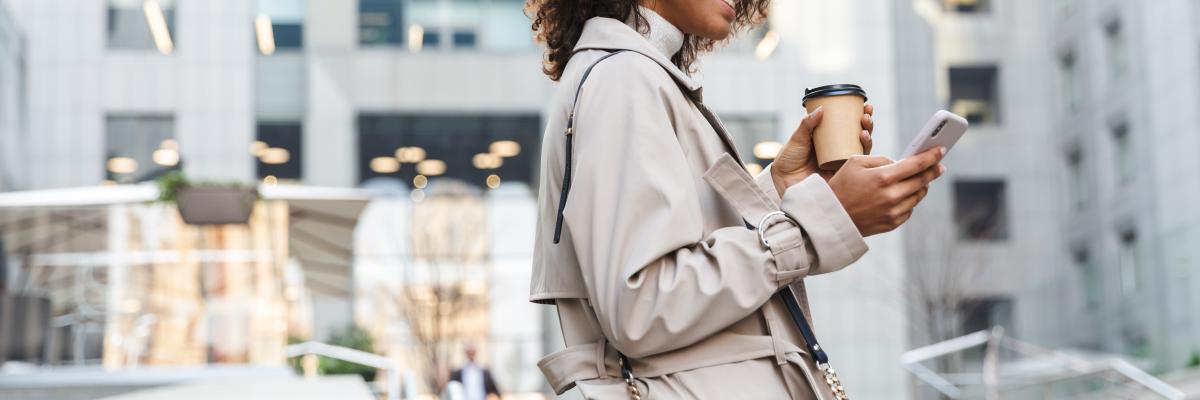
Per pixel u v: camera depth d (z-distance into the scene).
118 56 21.34
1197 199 18.50
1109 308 15.67
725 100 21.73
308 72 21.47
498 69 21.70
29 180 20.73
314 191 11.16
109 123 21.17
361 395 5.22
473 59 21.72
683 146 1.42
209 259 14.53
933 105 22.62
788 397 1.36
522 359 19.83
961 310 20.23
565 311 1.49
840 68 22.14
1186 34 18.81
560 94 1.50
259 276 15.30
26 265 13.24
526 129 21.59
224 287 15.10
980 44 23.17
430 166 21.34
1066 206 22.78
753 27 2.15
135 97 21.23
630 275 1.29
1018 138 23.00
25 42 20.98
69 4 21.42
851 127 1.46
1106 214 21.42
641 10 1.59
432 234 19.52
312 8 21.70
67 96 21.12
